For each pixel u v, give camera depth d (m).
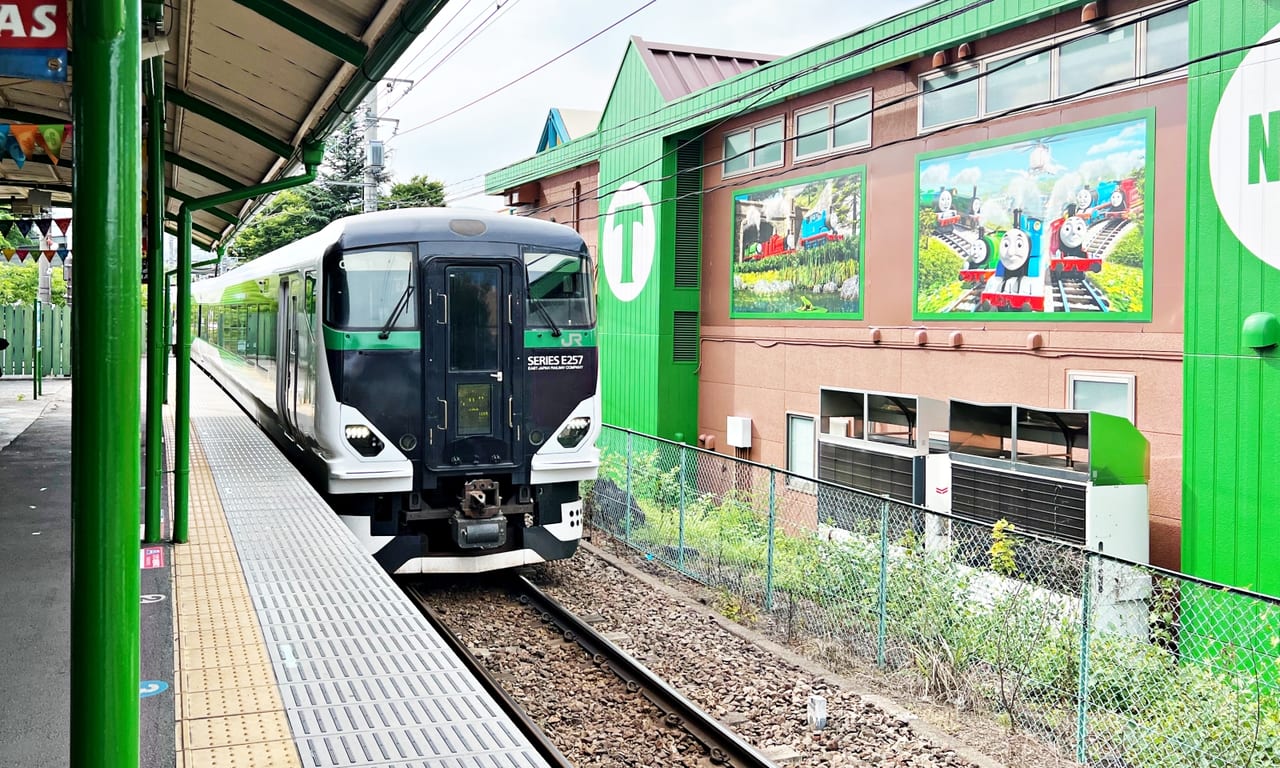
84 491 1.92
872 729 6.99
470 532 9.42
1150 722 6.78
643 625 9.34
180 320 6.91
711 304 17.42
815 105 14.68
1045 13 10.93
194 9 6.43
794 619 9.40
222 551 6.47
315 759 3.58
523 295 9.76
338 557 6.35
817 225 14.71
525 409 9.80
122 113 1.88
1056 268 11.07
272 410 12.38
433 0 5.09
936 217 12.61
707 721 6.86
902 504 8.52
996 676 7.66
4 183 11.73
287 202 43.31
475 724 3.90
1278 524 8.59
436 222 9.59
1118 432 9.36
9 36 2.64
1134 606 8.80
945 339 12.48
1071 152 10.88
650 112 17.95
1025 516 9.85
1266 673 7.00
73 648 1.95
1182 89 9.77
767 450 15.96
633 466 14.36
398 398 9.37
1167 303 9.95
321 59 6.65
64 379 24.28
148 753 3.61
